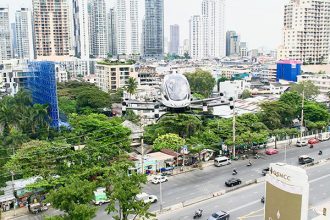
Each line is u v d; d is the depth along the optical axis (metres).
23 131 122.50
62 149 87.25
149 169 97.69
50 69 141.75
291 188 51.00
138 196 77.12
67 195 57.16
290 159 109.19
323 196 82.19
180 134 115.31
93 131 105.56
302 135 133.88
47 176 79.62
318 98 198.00
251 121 123.25
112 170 80.56
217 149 110.44
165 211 74.12
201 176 95.31
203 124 122.25
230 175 95.62
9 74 198.75
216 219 67.88
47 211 76.44
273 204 54.25
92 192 60.97
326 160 108.38
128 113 149.12
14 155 85.94
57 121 141.75
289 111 140.50
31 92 163.25
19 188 79.75
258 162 106.62
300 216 50.66
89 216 55.72
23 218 73.19
